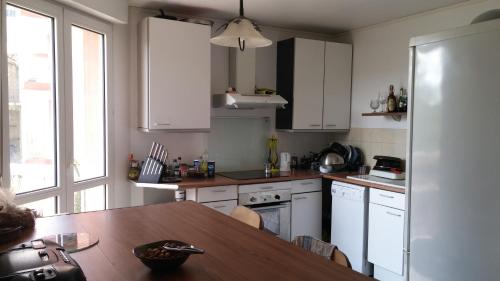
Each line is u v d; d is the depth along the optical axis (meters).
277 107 3.98
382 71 4.06
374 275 3.54
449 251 2.20
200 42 3.49
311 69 4.15
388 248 3.28
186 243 1.54
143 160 3.65
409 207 2.44
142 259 1.28
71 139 2.85
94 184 3.17
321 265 1.37
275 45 4.31
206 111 3.55
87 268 1.32
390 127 3.97
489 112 1.97
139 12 3.55
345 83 4.38
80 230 1.74
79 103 3.02
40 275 1.03
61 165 2.76
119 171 3.52
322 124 4.27
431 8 3.51
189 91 3.46
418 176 2.37
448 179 2.19
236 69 3.92
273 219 3.75
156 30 3.29
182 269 1.32
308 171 4.20
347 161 4.24
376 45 4.13
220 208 3.43
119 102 3.49
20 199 2.38
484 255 2.02
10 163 2.33
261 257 1.45
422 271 2.37
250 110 4.23
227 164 4.17
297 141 4.56
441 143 2.22
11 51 2.34
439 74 2.21
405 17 3.80
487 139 1.99
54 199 2.76
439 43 2.21
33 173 2.55
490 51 1.96
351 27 4.28
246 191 3.58
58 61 2.70
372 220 3.44
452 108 2.15
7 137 2.28
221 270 1.32
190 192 3.38
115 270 1.30
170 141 3.80
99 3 2.95
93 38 3.18
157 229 1.78
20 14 2.40
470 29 2.04
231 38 2.26
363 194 3.49
